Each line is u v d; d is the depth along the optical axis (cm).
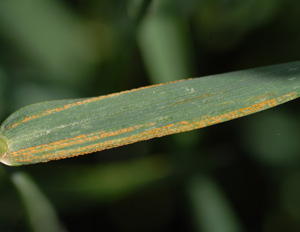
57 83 41
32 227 35
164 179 39
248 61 44
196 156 39
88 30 41
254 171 41
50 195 38
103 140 28
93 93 41
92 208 41
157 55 39
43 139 28
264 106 28
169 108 28
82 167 38
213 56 44
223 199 39
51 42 42
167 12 39
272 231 41
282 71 29
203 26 43
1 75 40
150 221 42
